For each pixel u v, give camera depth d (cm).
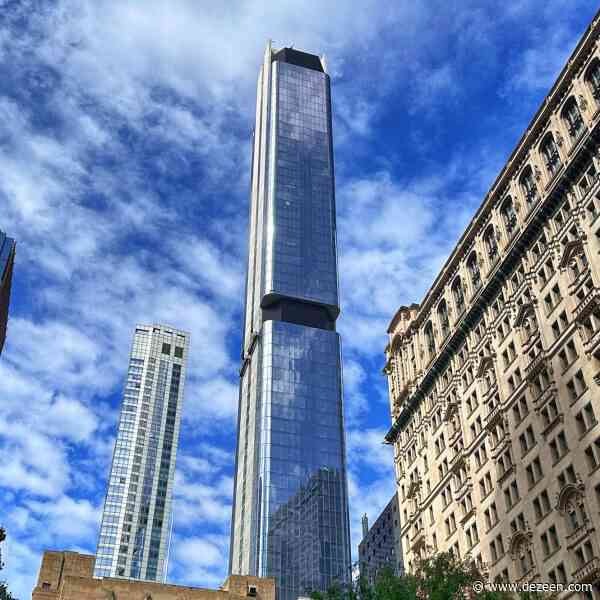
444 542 9144
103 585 8719
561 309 7919
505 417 8444
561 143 8506
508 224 9388
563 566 6931
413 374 11175
